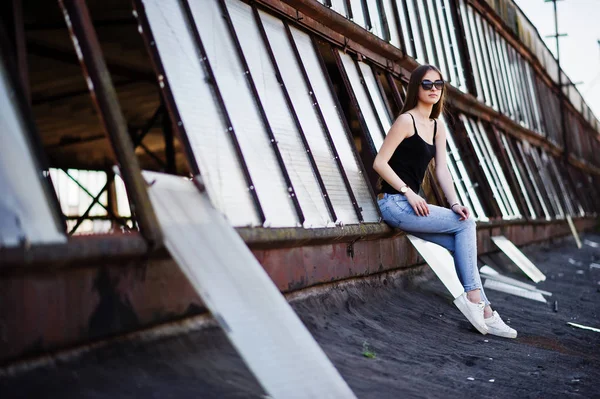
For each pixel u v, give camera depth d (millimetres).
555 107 27531
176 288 3486
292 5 6359
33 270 2621
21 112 2936
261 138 4930
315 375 3143
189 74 4328
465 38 13188
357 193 6285
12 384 2486
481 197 12305
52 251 2656
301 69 6191
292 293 4828
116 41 8234
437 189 8953
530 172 18203
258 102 5059
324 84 6641
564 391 4293
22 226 2604
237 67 5008
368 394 3549
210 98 4445
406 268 7270
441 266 5980
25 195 2715
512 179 14820
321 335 4449
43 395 2506
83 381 2699
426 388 3918
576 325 6918
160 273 3371
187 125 4066
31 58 8539
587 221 30672
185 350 3352
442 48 11758
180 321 3531
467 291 5805
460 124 12312
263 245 4332
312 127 5953
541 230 17094
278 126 5320
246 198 4340
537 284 10148
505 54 17938
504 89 16828
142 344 3189
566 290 10078
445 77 11703
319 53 6750
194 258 3211
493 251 11211
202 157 4062
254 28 5602
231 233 3721
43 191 2840
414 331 5375
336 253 5523
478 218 10711
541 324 6793
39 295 2674
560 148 27141
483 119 14352
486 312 5852
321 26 7000
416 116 5918
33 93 10312
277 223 4570
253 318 3143
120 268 3102
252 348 2971
